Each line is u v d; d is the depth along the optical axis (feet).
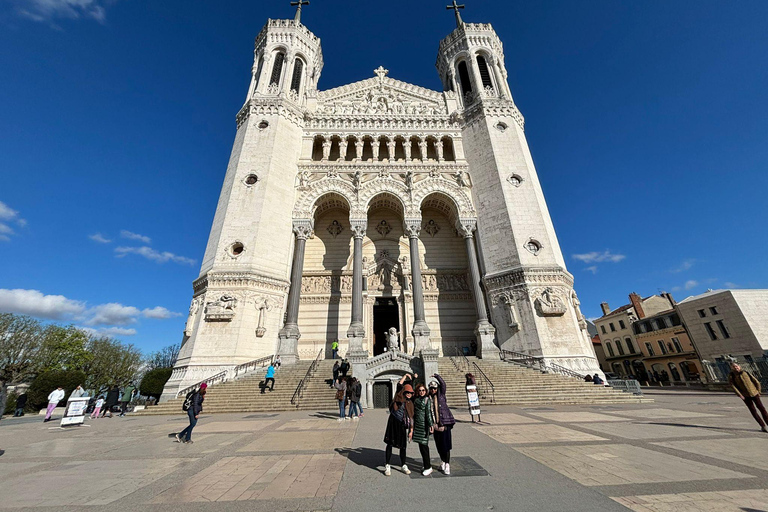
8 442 34.50
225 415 51.21
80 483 19.07
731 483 16.53
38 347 126.62
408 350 92.79
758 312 122.83
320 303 96.53
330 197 99.60
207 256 82.99
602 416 41.04
